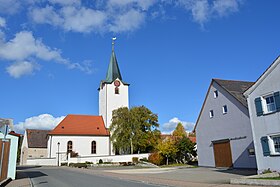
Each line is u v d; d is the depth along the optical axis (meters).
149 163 41.75
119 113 58.28
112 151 62.28
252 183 14.77
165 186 15.43
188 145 42.66
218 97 31.84
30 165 56.28
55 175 25.11
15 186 15.84
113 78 70.00
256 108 20.53
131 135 55.41
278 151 18.89
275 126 19.03
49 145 59.88
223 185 14.81
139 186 15.37
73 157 54.12
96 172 29.08
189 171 26.72
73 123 64.88
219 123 31.33
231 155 29.03
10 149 20.09
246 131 27.30
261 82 20.38
